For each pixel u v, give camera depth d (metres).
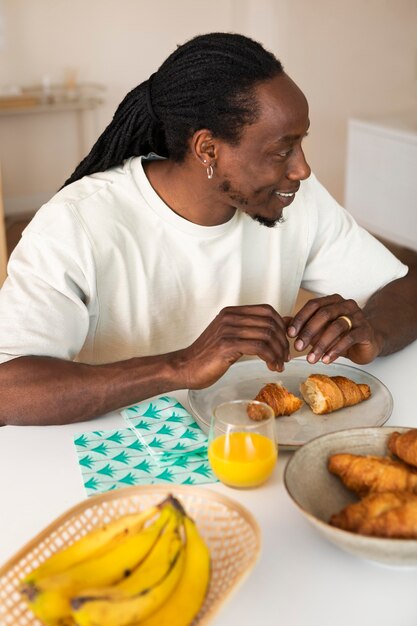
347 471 0.96
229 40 1.25
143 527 0.84
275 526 0.99
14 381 1.23
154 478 1.07
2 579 0.82
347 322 1.29
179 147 1.34
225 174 1.30
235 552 0.85
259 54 1.24
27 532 0.98
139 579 0.76
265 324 1.19
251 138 1.25
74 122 5.53
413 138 3.70
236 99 1.23
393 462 0.97
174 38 5.56
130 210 1.42
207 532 0.90
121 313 1.45
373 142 4.01
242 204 1.34
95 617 0.70
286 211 1.57
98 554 0.81
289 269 1.62
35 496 1.05
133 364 1.24
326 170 5.12
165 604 0.78
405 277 1.64
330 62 4.87
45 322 1.29
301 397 1.28
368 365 1.43
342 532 0.83
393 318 1.48
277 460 1.13
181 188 1.39
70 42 5.31
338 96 4.96
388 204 4.00
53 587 0.73
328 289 1.67
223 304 1.53
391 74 4.99
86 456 1.13
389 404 1.22
